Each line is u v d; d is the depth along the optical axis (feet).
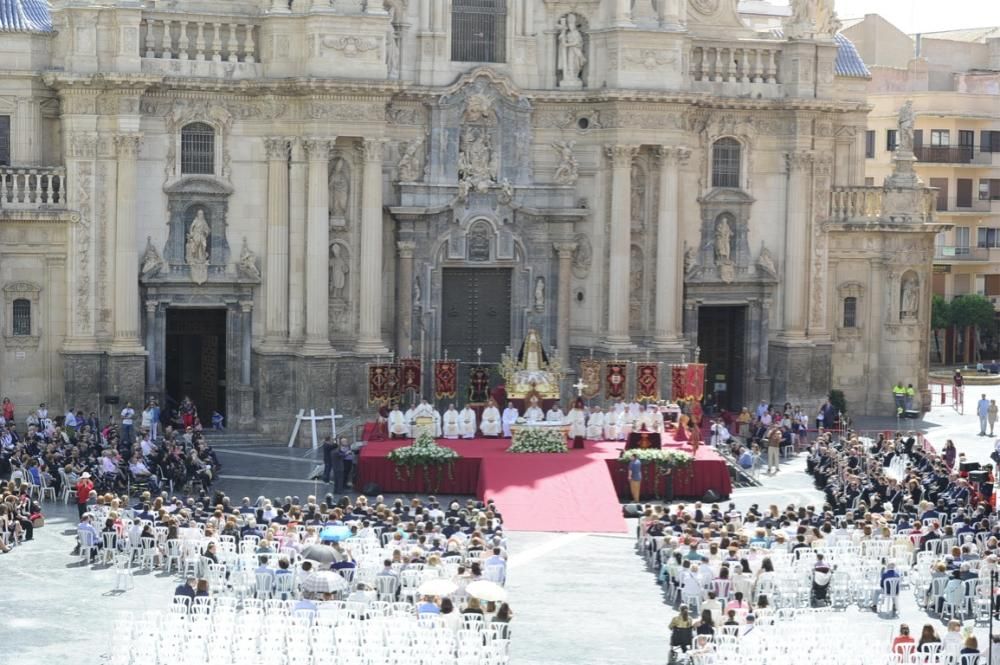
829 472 421.18
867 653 259.80
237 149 459.32
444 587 277.44
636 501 409.69
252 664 253.24
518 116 480.23
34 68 440.45
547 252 487.61
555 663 279.08
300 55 455.22
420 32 472.85
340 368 460.96
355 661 253.24
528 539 370.53
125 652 260.01
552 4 481.87
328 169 459.32
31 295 443.73
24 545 349.00
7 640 285.64
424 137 475.31
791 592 310.86
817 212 506.48
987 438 495.82
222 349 468.34
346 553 309.01
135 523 334.03
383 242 474.90
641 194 485.15
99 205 443.73
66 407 444.55
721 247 498.69
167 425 454.40
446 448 415.85
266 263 461.78
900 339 523.70
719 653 257.55
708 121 494.59
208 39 455.22
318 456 446.19
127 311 444.55
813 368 506.07
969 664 260.01
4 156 443.73
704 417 492.13
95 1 437.58
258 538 323.37
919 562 321.11
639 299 488.85
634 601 317.42
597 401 476.95
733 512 358.84
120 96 439.22
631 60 473.26
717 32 500.74
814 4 499.51
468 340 485.56
